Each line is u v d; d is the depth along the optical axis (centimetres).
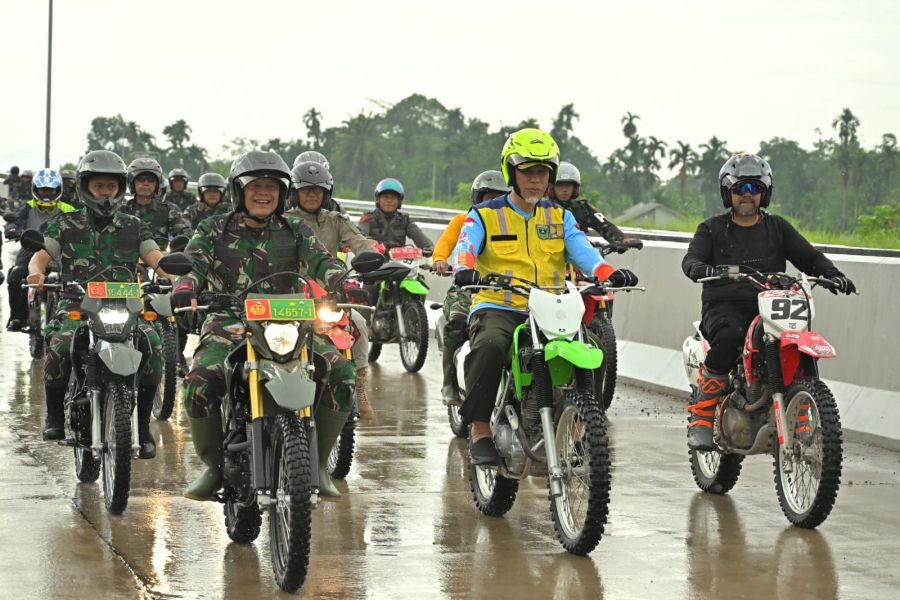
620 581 1070
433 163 19875
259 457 1016
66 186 3059
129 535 1196
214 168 15700
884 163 17688
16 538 1179
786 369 1259
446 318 1691
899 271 1711
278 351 1009
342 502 1344
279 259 1123
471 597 1023
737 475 1381
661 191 19625
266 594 1024
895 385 1695
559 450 1182
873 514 1306
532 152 1216
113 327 1288
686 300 2148
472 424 1241
